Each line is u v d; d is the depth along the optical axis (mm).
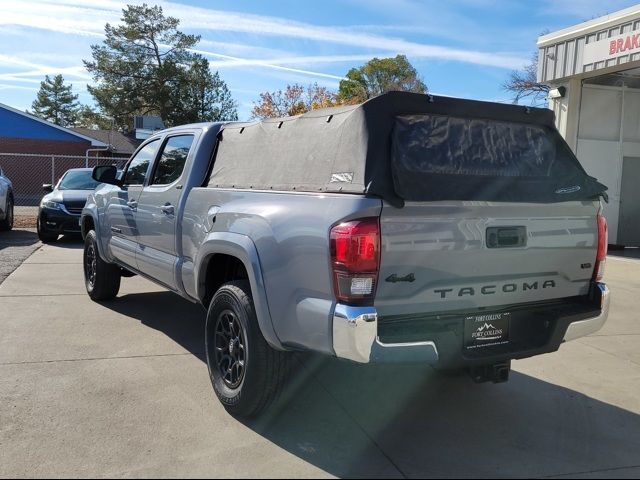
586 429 3930
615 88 13016
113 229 6277
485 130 3865
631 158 13383
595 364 5250
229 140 4727
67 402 4039
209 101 50469
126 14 46219
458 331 3432
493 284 3545
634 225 13586
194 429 3723
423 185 3260
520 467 3404
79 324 5988
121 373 4621
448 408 4223
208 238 4152
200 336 5668
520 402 4367
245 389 3738
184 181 4887
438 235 3283
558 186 3797
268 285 3531
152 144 5875
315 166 3617
